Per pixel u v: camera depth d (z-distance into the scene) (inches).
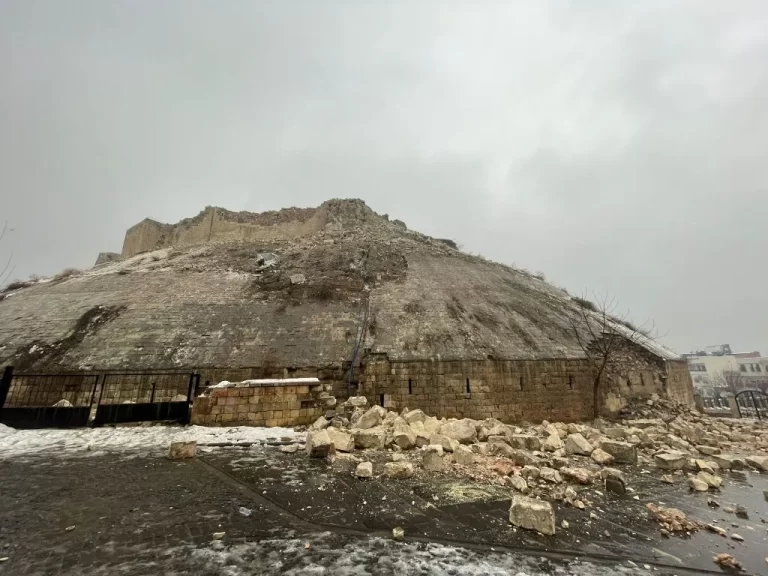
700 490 339.3
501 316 837.8
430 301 853.8
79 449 416.5
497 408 659.4
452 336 732.7
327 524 248.2
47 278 1299.2
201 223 1812.3
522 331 796.0
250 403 545.3
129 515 249.9
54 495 281.3
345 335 732.7
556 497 310.3
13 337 749.3
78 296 894.4
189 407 547.5
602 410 720.3
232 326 758.5
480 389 662.5
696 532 252.5
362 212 1752.0
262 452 426.0
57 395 631.2
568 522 262.8
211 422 529.3
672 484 356.5
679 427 614.2
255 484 320.5
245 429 512.1
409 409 635.5
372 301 847.7
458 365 669.9
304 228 1768.0
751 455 480.1
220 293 890.1
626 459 426.0
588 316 995.3
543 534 242.2
